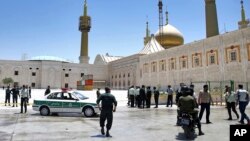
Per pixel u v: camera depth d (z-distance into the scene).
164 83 54.88
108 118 9.52
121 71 79.19
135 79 69.19
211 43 42.38
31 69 81.31
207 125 12.11
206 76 42.94
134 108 23.36
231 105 14.17
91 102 16.33
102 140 8.68
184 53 48.88
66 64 85.88
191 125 9.22
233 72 37.72
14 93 24.08
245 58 35.75
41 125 12.27
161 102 28.31
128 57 74.19
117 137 9.25
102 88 87.75
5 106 24.59
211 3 55.94
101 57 97.50
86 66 88.56
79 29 89.19
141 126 12.01
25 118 15.30
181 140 8.66
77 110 16.38
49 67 82.44
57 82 83.12
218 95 28.89
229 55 38.69
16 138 8.98
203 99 12.66
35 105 17.16
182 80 48.91
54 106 16.78
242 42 36.41
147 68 62.72
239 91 12.65
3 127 11.58
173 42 77.06
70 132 10.30
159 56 57.41
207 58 43.09
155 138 9.05
